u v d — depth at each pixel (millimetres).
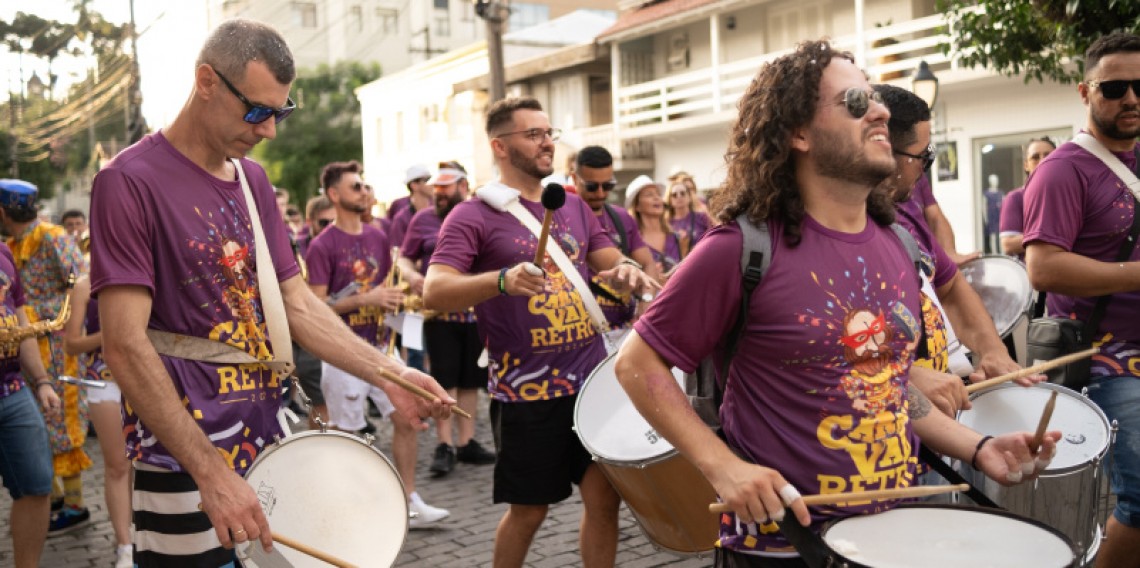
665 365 2400
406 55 51438
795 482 2361
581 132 25875
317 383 7648
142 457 3004
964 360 3678
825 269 2348
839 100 2303
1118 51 3924
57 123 36938
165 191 2957
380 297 6801
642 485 3490
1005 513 2393
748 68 21547
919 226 3539
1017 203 6699
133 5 26750
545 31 34719
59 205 49031
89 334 5711
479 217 4426
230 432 3027
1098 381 4008
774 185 2340
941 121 18000
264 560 2881
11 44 35969
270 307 3129
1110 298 3979
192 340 3008
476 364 7863
